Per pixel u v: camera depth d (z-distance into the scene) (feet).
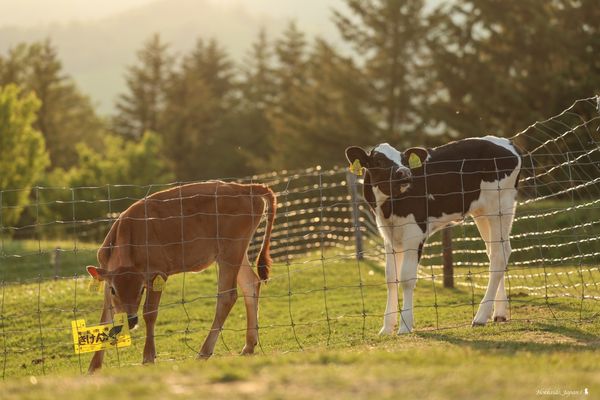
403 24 148.46
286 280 56.65
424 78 148.05
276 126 168.25
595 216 66.18
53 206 141.49
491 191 36.81
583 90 119.24
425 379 21.40
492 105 132.36
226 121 220.64
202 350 33.27
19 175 138.41
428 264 62.64
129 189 147.95
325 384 21.29
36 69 229.45
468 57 140.15
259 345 35.94
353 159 36.11
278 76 226.17
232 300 34.09
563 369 23.30
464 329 33.91
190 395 20.74
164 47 240.53
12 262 74.43
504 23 133.59
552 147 109.09
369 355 25.85
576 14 129.90
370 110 153.79
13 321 46.37
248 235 34.76
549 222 67.51
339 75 152.97
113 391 21.66
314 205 107.34
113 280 31.35
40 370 36.40
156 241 33.12
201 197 34.01
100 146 244.83
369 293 50.49
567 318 34.88
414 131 144.77
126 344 30.96
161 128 224.53
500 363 24.00
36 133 143.74
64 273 70.64
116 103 239.50
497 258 36.45
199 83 230.27
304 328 39.83
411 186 35.55
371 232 73.26
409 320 34.73
